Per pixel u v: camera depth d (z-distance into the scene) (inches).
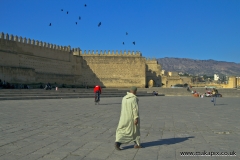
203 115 810.8
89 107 1041.5
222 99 1835.6
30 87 2198.6
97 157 348.5
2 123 611.5
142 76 3390.7
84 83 3353.8
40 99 1465.3
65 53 3107.8
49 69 2854.3
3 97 1331.2
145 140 453.4
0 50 2252.7
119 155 360.2
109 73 3393.2
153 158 346.9
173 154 365.7
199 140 452.4
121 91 2156.7
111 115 787.4
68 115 771.4
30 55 2598.4
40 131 522.0
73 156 350.9
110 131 529.7
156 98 1892.2
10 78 2217.0
